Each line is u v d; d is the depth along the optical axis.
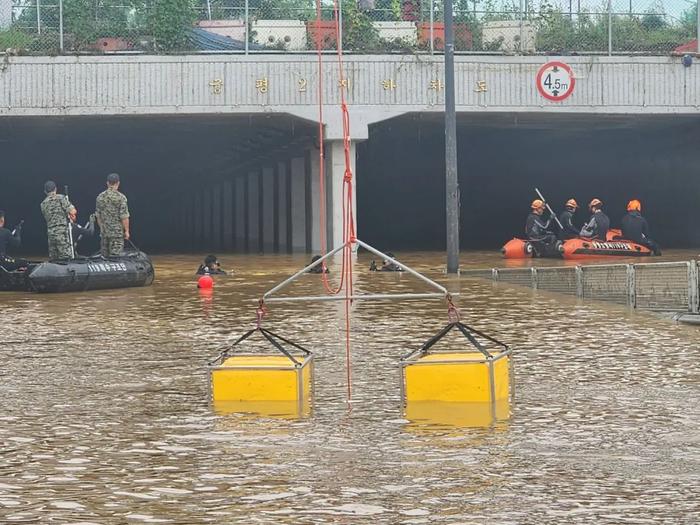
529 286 23.67
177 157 53.56
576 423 9.88
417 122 38.66
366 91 35.31
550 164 48.97
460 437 9.38
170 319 17.88
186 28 35.03
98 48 34.72
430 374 10.84
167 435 9.55
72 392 11.51
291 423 9.97
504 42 35.94
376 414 10.30
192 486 8.00
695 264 17.25
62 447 9.17
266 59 34.81
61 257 24.48
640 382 11.82
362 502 7.58
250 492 7.84
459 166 50.06
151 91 34.47
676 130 41.78
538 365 12.94
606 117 36.97
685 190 43.50
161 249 44.69
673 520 7.16
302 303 20.25
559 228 36.41
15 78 34.03
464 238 47.09
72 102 34.22
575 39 36.19
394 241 46.34
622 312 18.39
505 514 7.30
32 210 58.78
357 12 35.47
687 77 36.12
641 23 36.66
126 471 8.41
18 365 13.23
